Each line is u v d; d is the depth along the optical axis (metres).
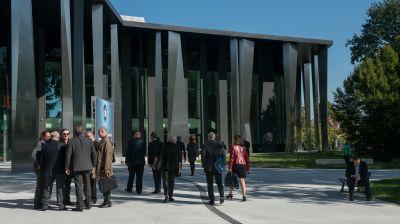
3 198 13.81
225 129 52.06
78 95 32.28
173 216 10.93
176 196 14.52
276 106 56.72
